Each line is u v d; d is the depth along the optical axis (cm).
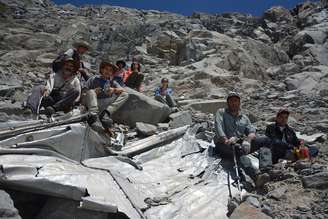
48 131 618
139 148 752
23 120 725
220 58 2177
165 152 777
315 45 2503
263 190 608
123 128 905
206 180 652
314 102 1509
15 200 480
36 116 765
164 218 515
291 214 512
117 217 490
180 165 723
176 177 659
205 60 2183
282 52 2531
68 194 473
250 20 3497
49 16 3647
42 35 2548
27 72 1736
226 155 713
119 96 816
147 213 514
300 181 598
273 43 2981
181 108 1320
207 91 1791
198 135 836
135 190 563
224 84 1911
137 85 1268
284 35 2991
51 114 780
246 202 536
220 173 671
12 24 2861
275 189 581
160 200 550
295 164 652
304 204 539
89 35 3033
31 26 2994
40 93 803
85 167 592
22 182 467
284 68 2252
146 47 2745
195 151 765
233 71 2156
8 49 2334
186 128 852
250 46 2416
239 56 2203
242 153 690
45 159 562
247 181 623
